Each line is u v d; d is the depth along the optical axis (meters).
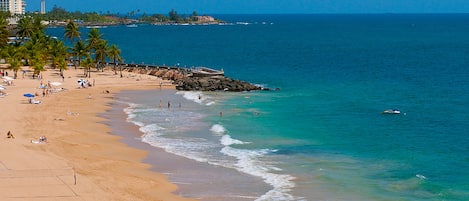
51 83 115.88
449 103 102.81
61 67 139.75
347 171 59.72
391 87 126.00
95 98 108.06
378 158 64.75
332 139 74.25
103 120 87.12
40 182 52.50
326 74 153.50
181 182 56.28
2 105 95.12
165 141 73.56
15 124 79.31
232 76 150.12
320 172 59.25
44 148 65.88
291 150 68.56
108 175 57.09
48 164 58.62
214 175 58.59
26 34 184.62
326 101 106.06
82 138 73.81
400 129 80.38
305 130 79.88
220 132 78.38
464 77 142.12
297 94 115.62
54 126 80.06
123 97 110.62
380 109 97.06
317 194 52.53
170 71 141.00
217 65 181.38
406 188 54.06
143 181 55.88
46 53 152.38
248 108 98.06
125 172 59.06
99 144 71.00
